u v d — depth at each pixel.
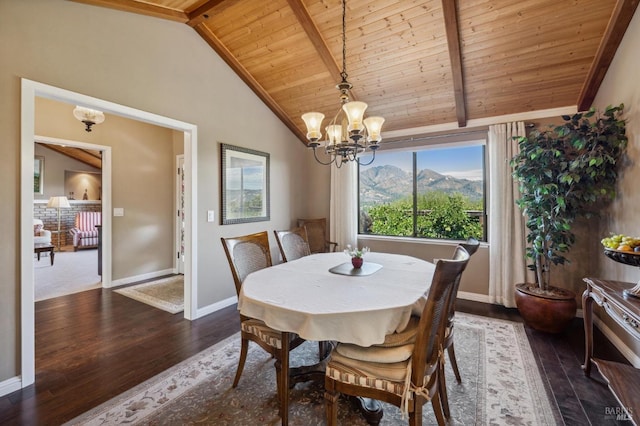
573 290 3.09
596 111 2.65
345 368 1.38
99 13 2.28
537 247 2.79
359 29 2.81
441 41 2.78
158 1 2.52
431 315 1.24
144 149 4.68
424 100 3.50
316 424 1.60
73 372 2.08
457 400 1.79
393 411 1.71
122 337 2.63
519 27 2.49
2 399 1.78
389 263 2.31
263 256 2.31
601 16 2.29
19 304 1.89
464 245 1.91
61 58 2.06
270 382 1.98
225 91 3.38
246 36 3.10
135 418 1.63
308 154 4.86
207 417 1.65
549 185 2.59
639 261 1.64
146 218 4.70
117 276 4.30
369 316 1.33
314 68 3.39
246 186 3.66
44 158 7.80
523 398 1.79
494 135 3.38
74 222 8.27
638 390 1.55
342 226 4.39
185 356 2.31
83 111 3.16
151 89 2.63
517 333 2.68
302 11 2.67
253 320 1.89
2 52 1.81
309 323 1.31
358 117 1.90
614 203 2.54
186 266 3.05
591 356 2.02
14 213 1.87
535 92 3.05
